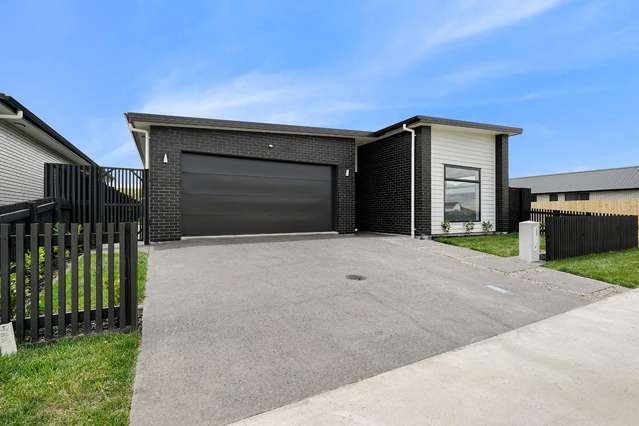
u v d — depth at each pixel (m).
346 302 4.66
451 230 11.27
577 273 6.78
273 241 9.38
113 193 8.76
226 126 9.62
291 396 2.50
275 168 10.82
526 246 7.82
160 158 9.20
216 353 3.14
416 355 3.24
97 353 3.04
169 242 9.00
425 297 5.02
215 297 4.66
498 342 3.58
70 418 2.14
